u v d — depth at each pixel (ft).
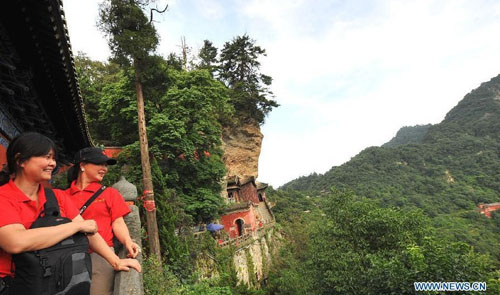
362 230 46.78
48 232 5.62
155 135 63.00
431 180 383.45
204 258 60.39
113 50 47.19
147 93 51.52
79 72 86.84
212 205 71.77
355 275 41.60
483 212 280.31
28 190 6.57
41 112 24.21
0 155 19.26
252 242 89.25
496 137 480.23
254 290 66.90
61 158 38.29
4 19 14.80
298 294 66.13
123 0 45.50
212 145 77.87
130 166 60.90
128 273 8.94
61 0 14.75
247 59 138.00
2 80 17.62
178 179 67.46
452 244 30.55
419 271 28.17
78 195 9.96
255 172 138.21
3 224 5.49
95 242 8.27
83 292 5.66
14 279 5.45
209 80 74.59
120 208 10.30
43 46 17.22
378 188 370.73
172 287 30.14
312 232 56.90
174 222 51.88
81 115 28.37
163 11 47.60
